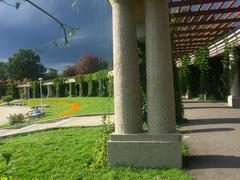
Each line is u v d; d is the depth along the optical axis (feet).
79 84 163.63
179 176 18.33
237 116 45.91
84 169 21.54
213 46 69.87
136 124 20.85
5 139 39.91
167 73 20.63
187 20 47.55
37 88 210.38
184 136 31.09
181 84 94.73
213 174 18.74
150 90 20.67
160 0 20.53
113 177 18.90
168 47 20.77
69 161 24.30
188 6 40.93
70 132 39.81
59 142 32.17
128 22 20.81
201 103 72.23
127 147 20.56
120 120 20.89
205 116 47.37
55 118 68.28
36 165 24.09
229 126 36.37
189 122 41.34
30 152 28.45
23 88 220.84
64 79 189.16
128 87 20.77
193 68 91.09
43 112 92.58
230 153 23.34
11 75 228.22
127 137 20.63
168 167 20.15
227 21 47.52
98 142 23.79
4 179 7.54
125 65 20.79
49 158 25.81
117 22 20.86
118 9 20.83
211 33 59.16
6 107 159.22
